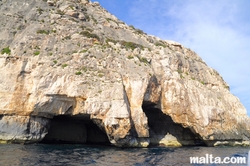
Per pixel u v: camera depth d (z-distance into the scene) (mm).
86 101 35844
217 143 45062
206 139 44094
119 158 25359
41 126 34750
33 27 44031
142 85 40594
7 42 40344
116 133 34812
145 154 29594
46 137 40688
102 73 39625
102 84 37656
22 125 33000
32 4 51219
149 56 49969
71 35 45188
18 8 48938
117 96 36531
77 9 56219
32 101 33781
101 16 60406
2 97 33375
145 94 42562
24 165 19234
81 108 36031
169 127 51250
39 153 25734
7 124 32531
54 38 42562
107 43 48094
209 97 49312
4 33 41875
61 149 30641
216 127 45625
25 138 32750
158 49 54469
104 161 23094
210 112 45656
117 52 46281
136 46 50469
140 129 38000
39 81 34844
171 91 46500
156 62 49219
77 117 39375
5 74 34656
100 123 36438
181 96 46156
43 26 44844
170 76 47812
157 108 46469
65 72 37000
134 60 45344
